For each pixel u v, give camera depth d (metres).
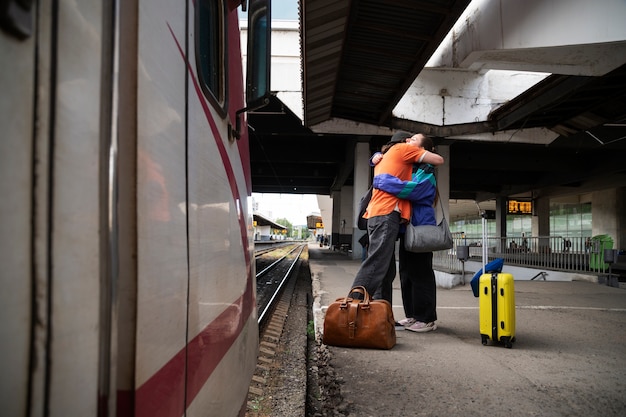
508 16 11.69
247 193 2.59
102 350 0.83
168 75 1.22
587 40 10.70
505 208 40.81
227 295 1.83
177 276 1.20
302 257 30.45
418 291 5.23
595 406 3.05
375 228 4.64
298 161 28.17
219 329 1.66
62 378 0.73
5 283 0.63
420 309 5.23
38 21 0.70
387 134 19.20
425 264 5.23
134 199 0.95
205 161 1.58
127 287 0.92
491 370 3.81
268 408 3.19
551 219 48.62
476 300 7.86
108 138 0.86
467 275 10.41
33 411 0.67
